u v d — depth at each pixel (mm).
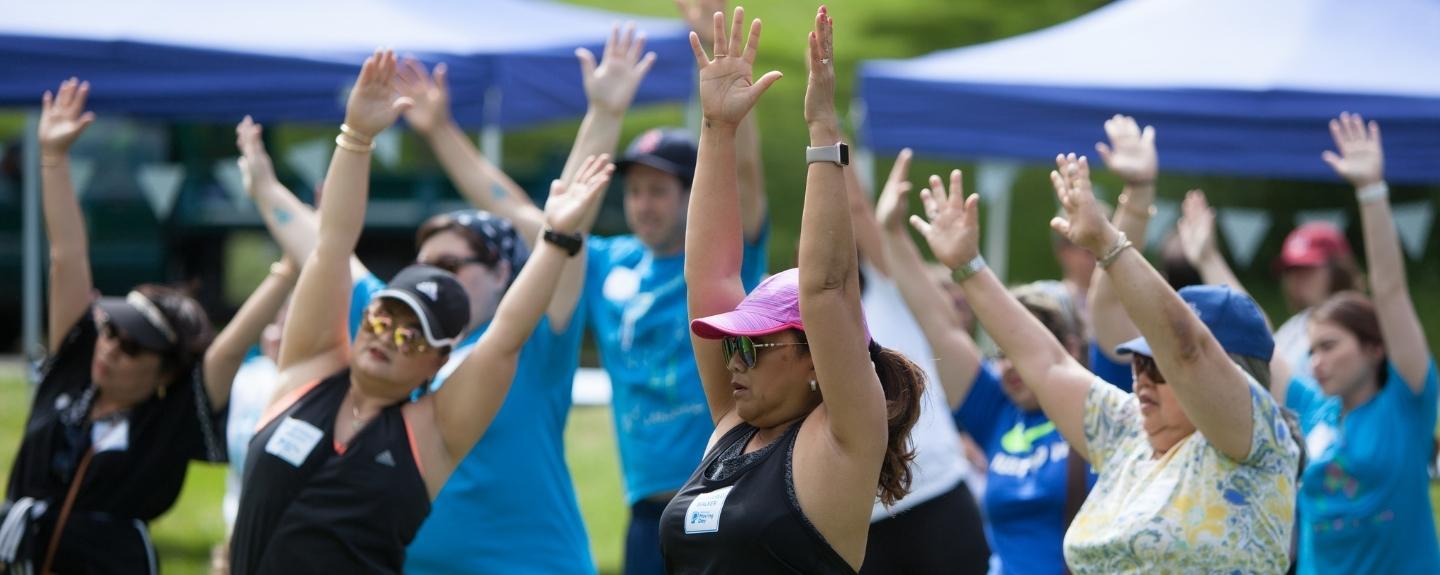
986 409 13305
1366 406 13945
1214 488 9062
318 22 20594
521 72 20703
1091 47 22219
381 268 38062
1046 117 21328
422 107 14430
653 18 55344
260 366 15555
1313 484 13992
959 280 10609
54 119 13406
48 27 19281
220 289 39781
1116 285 9016
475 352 10430
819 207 7672
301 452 10039
